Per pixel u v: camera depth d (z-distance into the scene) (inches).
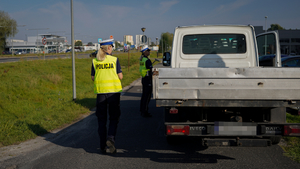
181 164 146.1
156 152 168.1
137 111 310.8
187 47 215.3
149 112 305.9
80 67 781.3
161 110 318.0
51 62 812.0
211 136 147.1
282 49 2659.9
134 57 1755.7
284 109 142.7
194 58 214.5
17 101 327.3
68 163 149.9
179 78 134.0
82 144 188.1
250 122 138.1
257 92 132.0
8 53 2573.8
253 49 212.7
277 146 174.4
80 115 293.3
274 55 215.2
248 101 133.6
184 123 140.6
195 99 134.6
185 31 214.1
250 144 137.7
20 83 421.4
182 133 139.8
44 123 242.7
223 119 153.6
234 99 133.2
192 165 144.4
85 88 512.4
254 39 211.6
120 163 148.9
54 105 333.7
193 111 150.2
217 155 160.4
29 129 220.5
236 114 152.0
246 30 212.1
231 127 138.5
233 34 212.7
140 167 142.3
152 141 193.3
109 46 173.5
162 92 134.6
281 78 131.0
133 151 170.7
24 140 198.4
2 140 192.4
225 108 150.6
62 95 406.3
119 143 189.0
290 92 131.2
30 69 597.3
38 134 215.0
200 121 147.4
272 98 131.8
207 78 133.3
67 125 248.7
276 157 154.1
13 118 264.4
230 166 141.6
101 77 168.4
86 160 154.7
